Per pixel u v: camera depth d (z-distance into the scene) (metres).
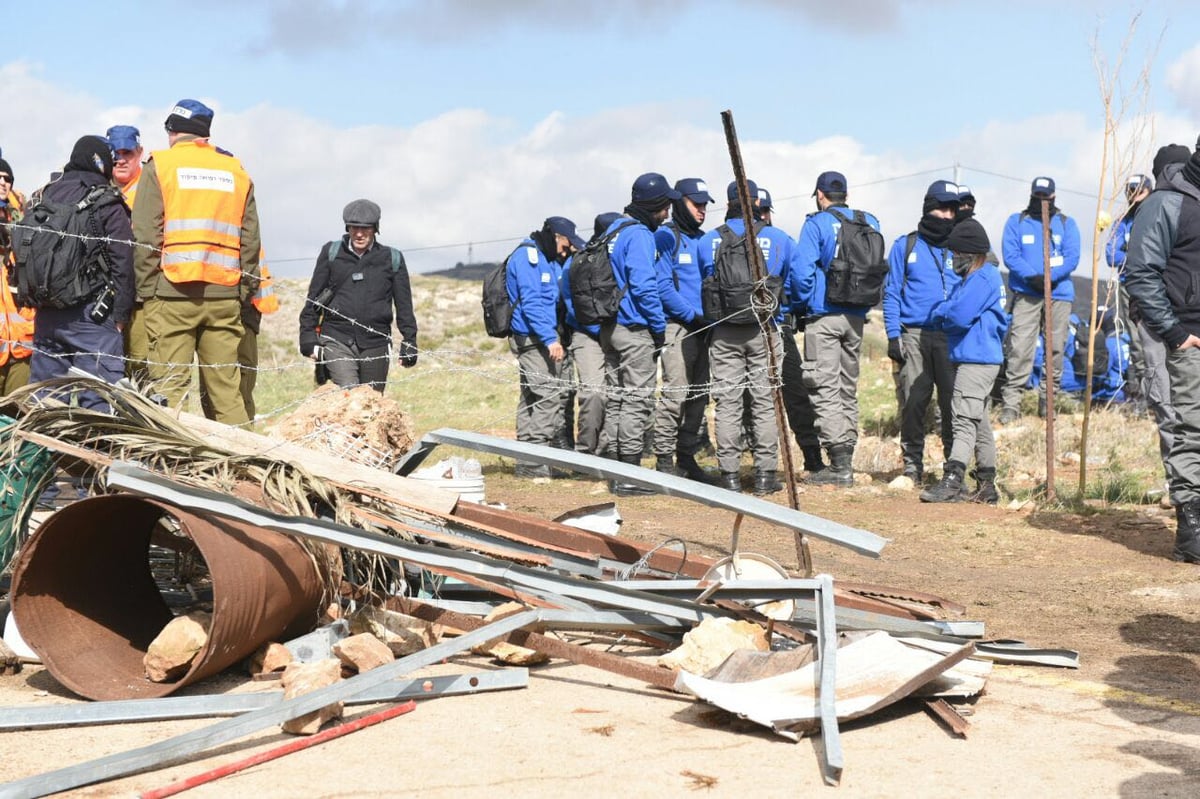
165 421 5.30
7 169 8.32
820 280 10.50
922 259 10.77
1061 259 14.04
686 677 4.27
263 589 4.50
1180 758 3.85
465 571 4.81
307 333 9.77
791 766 3.73
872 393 17.52
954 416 10.09
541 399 11.23
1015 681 4.83
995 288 9.91
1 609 5.31
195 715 4.23
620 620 4.95
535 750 3.85
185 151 8.06
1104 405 15.62
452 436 5.79
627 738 3.98
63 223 7.34
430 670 4.72
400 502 5.25
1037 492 10.44
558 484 10.95
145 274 8.02
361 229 9.70
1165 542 8.39
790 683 4.24
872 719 4.23
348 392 6.59
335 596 4.99
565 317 11.52
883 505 9.91
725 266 10.05
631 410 10.40
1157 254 7.53
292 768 3.69
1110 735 4.09
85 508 4.61
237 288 8.31
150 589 5.28
